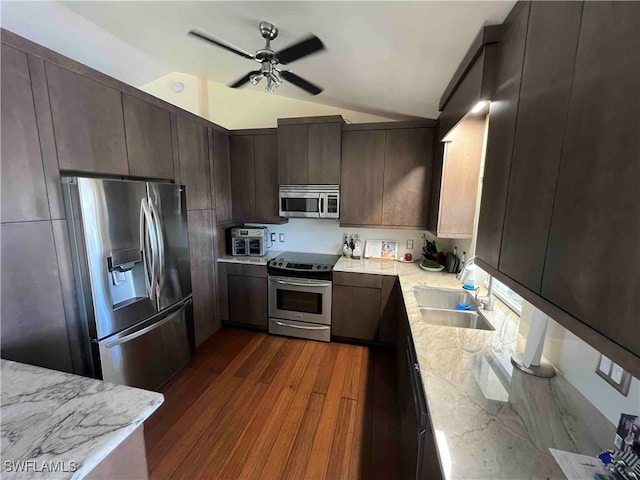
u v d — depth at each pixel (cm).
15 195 142
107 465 82
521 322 147
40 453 73
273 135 311
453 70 154
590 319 54
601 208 52
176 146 247
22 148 144
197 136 274
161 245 219
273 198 321
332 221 340
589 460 74
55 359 163
